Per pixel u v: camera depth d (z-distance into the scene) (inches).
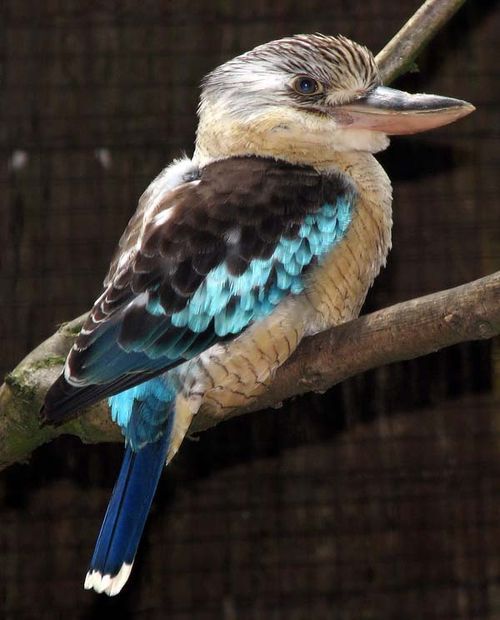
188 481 474.6
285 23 471.2
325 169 305.7
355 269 298.2
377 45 469.1
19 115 468.1
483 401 475.5
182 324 277.7
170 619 469.1
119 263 291.0
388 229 312.2
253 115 308.8
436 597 471.2
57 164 467.8
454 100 310.2
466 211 474.3
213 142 312.8
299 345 285.9
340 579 471.8
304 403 477.1
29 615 466.0
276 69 311.1
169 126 468.1
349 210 299.0
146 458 277.6
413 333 258.8
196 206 289.1
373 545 473.1
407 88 474.0
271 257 286.0
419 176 475.5
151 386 278.4
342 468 475.5
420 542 473.1
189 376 280.2
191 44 471.2
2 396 295.4
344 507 475.2
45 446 469.1
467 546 472.4
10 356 459.5
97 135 468.1
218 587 471.2
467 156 475.8
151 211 294.8
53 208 466.0
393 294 472.1
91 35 471.5
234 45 470.9
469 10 474.6
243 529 473.7
